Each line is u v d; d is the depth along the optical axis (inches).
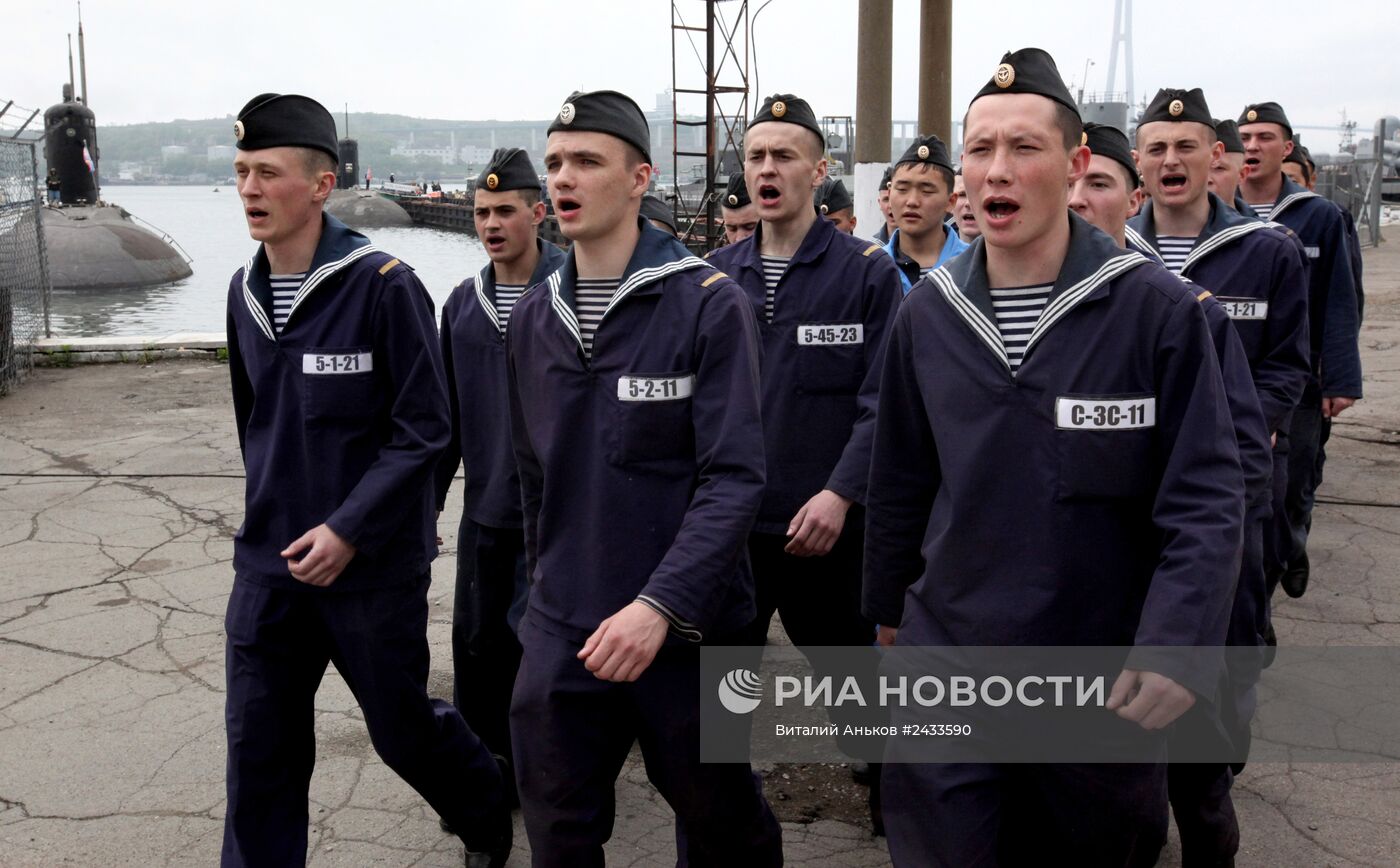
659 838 135.9
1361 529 246.8
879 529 96.8
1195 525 80.3
